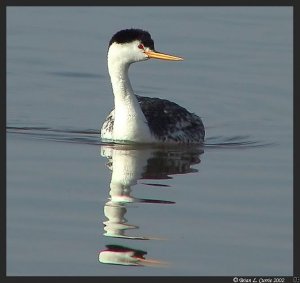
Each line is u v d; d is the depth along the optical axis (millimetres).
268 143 21875
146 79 26312
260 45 28078
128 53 20969
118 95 21297
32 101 24562
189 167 19906
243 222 17203
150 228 16969
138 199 18125
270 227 17000
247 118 23922
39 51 27625
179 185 18828
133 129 21219
